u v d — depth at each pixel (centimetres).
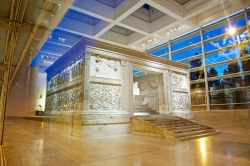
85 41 1055
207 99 1755
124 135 1050
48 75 1898
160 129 943
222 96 1656
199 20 1803
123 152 593
